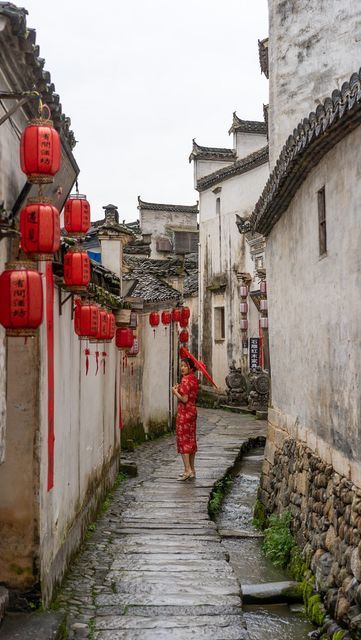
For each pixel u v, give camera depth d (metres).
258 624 6.94
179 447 13.13
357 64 10.41
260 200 10.56
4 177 5.42
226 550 8.82
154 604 6.84
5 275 4.91
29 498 5.99
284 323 10.25
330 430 7.41
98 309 7.94
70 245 6.86
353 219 6.50
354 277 6.48
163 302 19.86
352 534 6.23
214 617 6.57
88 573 7.73
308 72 10.81
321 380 7.86
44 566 6.20
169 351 21.22
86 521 9.24
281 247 10.39
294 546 8.56
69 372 7.95
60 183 7.52
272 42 11.27
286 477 9.68
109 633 6.15
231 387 27.28
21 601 5.94
